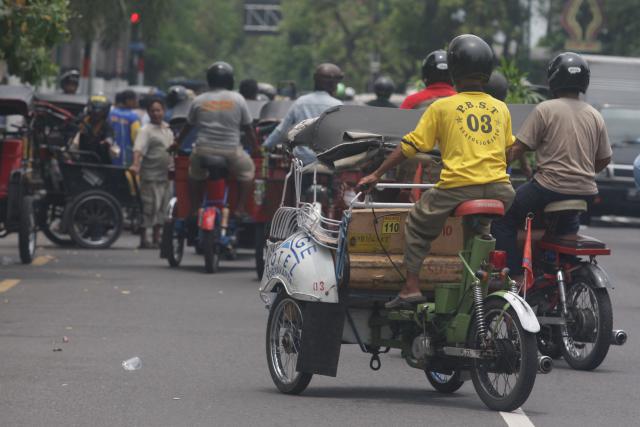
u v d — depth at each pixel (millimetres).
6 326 24344
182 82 96188
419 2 142875
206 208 35094
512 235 21500
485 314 17250
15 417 16297
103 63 133625
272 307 18875
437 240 18438
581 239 21109
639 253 45562
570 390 19188
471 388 19250
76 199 41594
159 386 18656
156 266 36844
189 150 36500
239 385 18969
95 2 58594
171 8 61219
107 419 16281
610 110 65250
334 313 18078
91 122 42438
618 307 29594
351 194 26703
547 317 21328
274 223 19719
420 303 18000
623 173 61719
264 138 38094
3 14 34906
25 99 35031
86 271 34781
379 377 20078
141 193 42562
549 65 21812
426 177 21188
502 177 17547
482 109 17703
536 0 142125
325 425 16188
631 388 19391
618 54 131750
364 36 176625
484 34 140500
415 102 24141
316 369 17969
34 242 36969
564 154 21141
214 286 31828
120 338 23094
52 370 19703
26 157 36906
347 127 21672
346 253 18078
